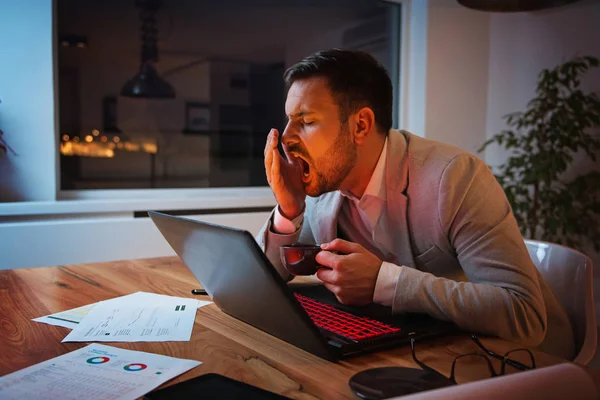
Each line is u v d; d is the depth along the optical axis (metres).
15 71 2.34
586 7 3.06
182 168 2.98
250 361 0.77
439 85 3.44
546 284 1.24
